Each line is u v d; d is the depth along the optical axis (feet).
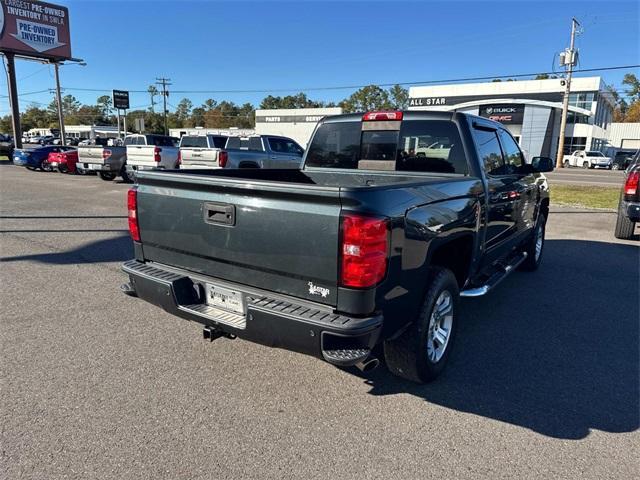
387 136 15.10
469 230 12.35
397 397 10.76
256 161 49.16
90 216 34.19
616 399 10.85
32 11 119.24
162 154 52.47
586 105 186.80
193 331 14.14
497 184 14.85
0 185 55.52
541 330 14.92
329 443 9.02
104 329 14.16
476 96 208.74
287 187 8.71
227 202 9.68
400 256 9.08
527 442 9.18
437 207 10.53
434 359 11.27
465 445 9.04
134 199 11.65
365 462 8.48
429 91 219.41
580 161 156.35
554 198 50.31
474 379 11.68
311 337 8.49
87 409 9.95
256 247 9.39
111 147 57.72
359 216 8.20
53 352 12.57
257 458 8.53
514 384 11.47
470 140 13.66
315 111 203.31
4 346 12.85
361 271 8.25
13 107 119.55
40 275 19.45
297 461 8.47
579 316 16.19
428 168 14.38
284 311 8.75
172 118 407.23
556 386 11.39
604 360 12.87
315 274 8.70
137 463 8.32
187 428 9.38
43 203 40.70
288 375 11.65
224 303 10.17
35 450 8.59
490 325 15.30
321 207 8.51
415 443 9.07
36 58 127.75
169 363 12.12
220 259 10.05
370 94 290.35
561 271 22.02
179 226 10.69
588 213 40.37
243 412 10.01
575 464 8.55
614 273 21.74
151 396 10.53
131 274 11.28
